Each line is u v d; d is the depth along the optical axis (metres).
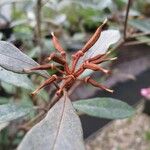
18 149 0.15
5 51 0.19
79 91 0.61
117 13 0.44
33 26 0.50
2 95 0.46
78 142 0.16
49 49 0.45
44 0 0.43
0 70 0.22
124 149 0.64
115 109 0.24
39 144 0.16
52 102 0.23
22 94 0.44
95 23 0.65
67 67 0.19
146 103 0.70
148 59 0.77
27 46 0.45
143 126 0.69
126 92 0.70
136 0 0.69
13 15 0.53
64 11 0.58
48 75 0.20
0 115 0.21
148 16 0.72
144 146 0.65
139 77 0.73
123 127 0.68
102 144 0.63
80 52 0.19
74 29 0.62
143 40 0.41
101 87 0.19
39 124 0.17
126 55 0.76
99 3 0.45
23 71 0.19
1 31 0.45
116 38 0.22
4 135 0.41
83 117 0.63
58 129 0.17
